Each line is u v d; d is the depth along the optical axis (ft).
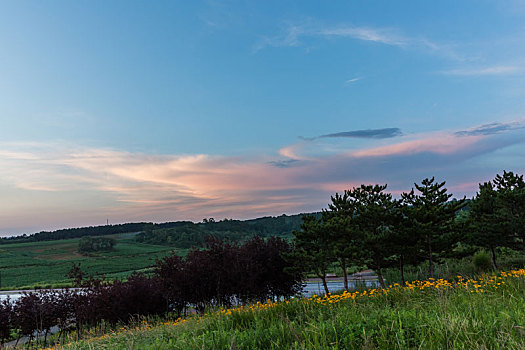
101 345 30.30
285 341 19.65
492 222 77.46
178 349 21.36
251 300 70.08
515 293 26.37
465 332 15.98
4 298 132.57
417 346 16.06
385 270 90.02
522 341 14.75
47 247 468.34
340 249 67.46
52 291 69.21
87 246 447.42
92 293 66.54
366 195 75.97
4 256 394.11
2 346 61.41
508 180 78.84
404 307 24.91
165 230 547.08
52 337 63.87
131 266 303.89
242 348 19.43
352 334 18.15
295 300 32.14
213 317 30.25
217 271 70.03
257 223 571.28
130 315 61.21
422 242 66.54
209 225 574.56
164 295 67.92
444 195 70.74
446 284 31.58
